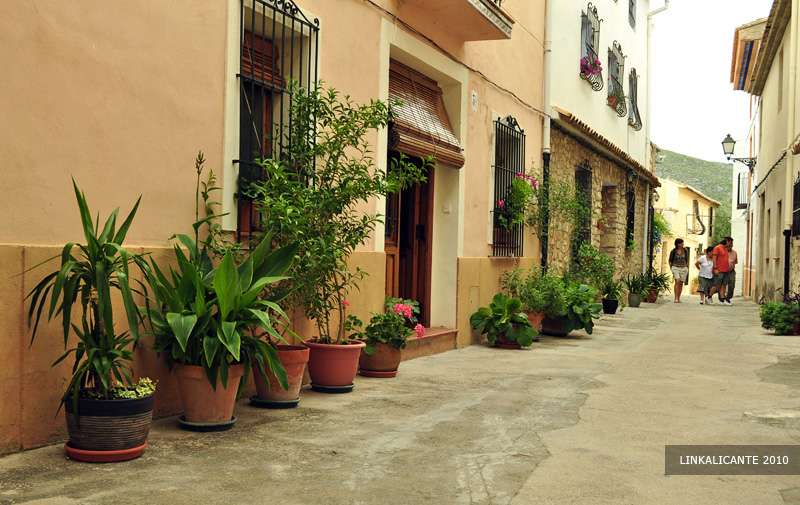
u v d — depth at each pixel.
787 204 13.55
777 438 4.30
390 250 7.66
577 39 12.95
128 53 4.12
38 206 3.61
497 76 9.34
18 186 3.50
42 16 3.61
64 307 3.37
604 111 15.08
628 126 17.75
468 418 4.68
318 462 3.58
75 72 3.80
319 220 5.10
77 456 3.41
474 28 7.91
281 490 3.12
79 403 3.38
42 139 3.62
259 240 5.10
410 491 3.18
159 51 4.34
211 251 4.70
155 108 4.32
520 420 4.67
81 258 3.83
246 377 4.16
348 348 5.41
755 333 10.54
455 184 8.27
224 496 3.00
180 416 4.39
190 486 3.11
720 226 58.06
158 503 2.88
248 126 5.27
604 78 15.05
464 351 8.12
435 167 8.34
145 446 3.60
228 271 3.90
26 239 3.54
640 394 5.66
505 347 8.45
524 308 9.36
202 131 4.70
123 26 4.09
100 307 3.41
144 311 3.94
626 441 4.19
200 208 4.71
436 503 3.04
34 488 3.00
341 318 5.64
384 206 6.99
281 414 4.63
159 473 3.28
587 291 10.10
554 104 11.62
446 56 7.91
